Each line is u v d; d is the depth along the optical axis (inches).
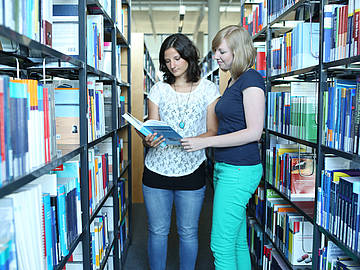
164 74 76.6
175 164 73.3
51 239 44.1
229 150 65.7
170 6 386.0
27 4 39.4
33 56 48.9
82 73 57.2
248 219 111.3
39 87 41.4
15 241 32.3
